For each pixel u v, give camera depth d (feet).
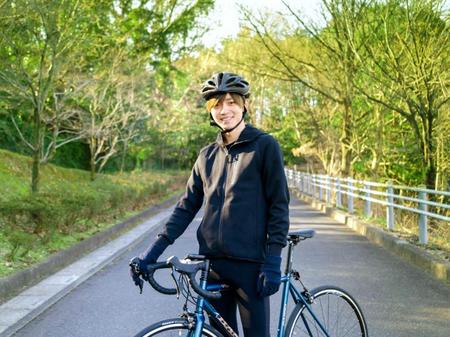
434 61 41.65
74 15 37.47
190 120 117.08
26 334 17.40
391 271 27.43
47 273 25.77
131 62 60.39
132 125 78.48
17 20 33.99
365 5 47.75
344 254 32.81
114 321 18.75
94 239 34.81
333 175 89.76
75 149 95.04
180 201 10.14
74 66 43.52
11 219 30.07
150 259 9.55
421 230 32.78
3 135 75.61
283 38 69.72
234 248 9.32
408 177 75.05
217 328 9.80
